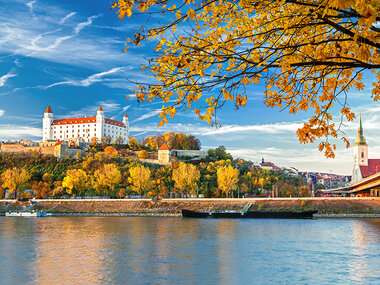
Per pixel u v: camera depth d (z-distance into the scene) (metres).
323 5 7.93
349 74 9.62
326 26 9.80
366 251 59.41
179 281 43.06
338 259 53.53
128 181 188.38
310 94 10.41
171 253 59.56
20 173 192.12
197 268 49.19
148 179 183.88
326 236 76.94
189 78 9.05
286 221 115.81
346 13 8.16
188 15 8.45
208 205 155.25
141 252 60.62
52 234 84.62
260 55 9.66
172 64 9.02
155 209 157.75
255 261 52.81
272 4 9.37
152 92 9.27
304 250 60.72
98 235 82.31
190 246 66.00
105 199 168.88
